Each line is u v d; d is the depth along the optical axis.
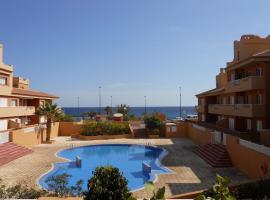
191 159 31.91
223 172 25.78
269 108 31.81
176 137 51.94
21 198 14.07
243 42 39.81
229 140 29.16
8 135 35.31
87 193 10.79
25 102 49.28
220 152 30.06
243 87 34.75
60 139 49.66
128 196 10.80
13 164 29.59
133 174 27.19
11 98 43.00
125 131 52.41
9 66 39.62
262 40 39.50
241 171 26.08
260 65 33.41
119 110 88.75
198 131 43.41
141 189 20.58
